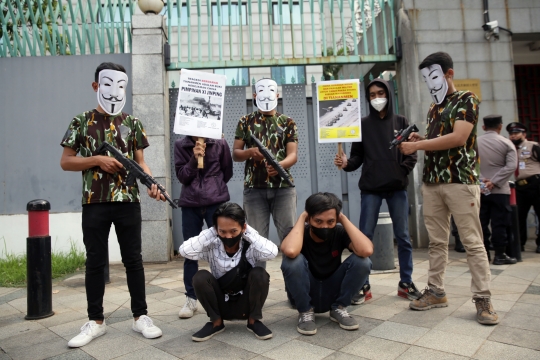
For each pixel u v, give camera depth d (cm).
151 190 256
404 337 249
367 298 333
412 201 579
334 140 344
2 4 599
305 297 269
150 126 549
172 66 572
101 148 259
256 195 321
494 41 592
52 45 577
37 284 316
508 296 327
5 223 548
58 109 562
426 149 279
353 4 604
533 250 553
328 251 286
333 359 223
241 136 335
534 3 596
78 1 580
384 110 346
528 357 213
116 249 548
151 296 371
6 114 561
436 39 586
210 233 267
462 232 280
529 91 761
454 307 303
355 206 600
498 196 459
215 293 262
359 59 588
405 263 336
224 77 313
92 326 263
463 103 279
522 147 548
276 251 265
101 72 268
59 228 549
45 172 556
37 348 253
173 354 237
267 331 258
